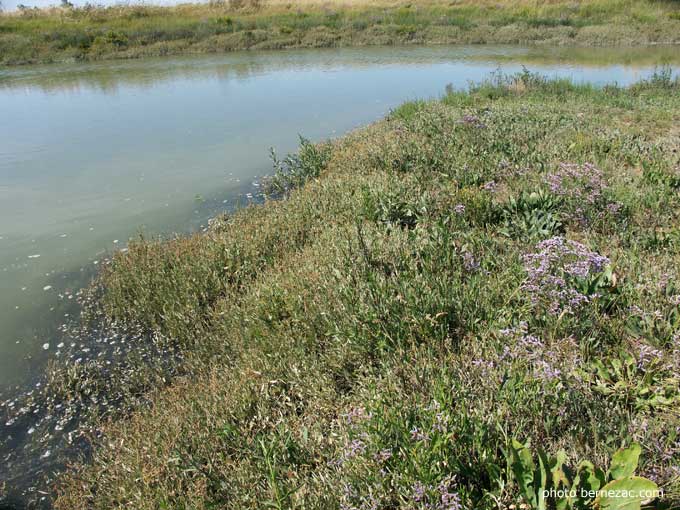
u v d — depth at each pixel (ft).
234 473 11.78
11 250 25.43
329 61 82.84
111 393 16.57
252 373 14.69
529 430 10.66
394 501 9.95
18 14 124.98
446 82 62.39
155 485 12.17
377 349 14.15
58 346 18.69
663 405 11.10
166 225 27.30
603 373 12.02
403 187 23.62
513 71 67.21
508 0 122.83
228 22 112.57
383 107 51.55
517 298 14.94
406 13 115.85
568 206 20.40
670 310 13.65
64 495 12.73
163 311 19.74
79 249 25.31
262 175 34.14
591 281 14.49
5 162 38.86
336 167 31.27
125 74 77.66
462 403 10.66
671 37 90.99
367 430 10.79
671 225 19.08
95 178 34.96
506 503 9.44
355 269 17.17
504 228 19.43
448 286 15.29
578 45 92.07
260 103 55.67
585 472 9.20
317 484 10.69
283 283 18.19
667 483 9.34
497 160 26.63
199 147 40.78
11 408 16.06
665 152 27.25
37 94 64.54
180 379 16.26
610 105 40.57
